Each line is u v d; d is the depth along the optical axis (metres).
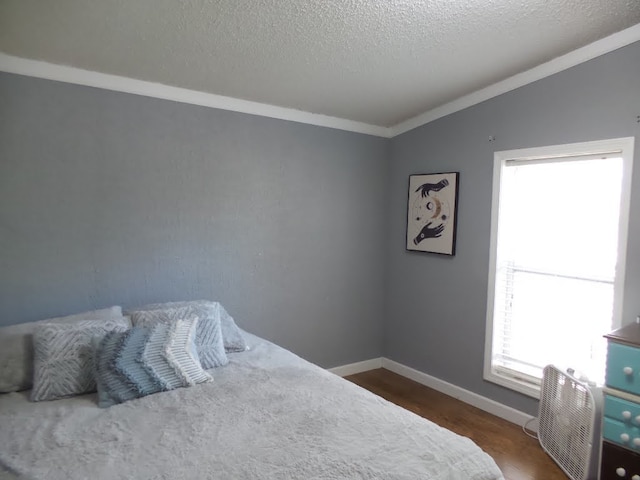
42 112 2.26
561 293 2.63
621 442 1.93
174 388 1.91
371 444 1.45
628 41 2.24
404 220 3.62
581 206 2.53
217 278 2.89
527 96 2.70
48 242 2.31
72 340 1.95
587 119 2.42
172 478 1.26
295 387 1.93
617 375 1.95
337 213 3.46
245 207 2.98
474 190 3.04
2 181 2.17
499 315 2.97
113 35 2.04
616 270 2.31
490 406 2.97
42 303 2.30
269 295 3.14
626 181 2.27
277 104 3.04
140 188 2.57
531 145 2.69
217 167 2.84
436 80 2.76
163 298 2.69
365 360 3.75
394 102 3.11
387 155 3.74
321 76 2.62
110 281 2.50
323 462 1.34
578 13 2.05
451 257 3.23
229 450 1.41
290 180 3.18
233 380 2.01
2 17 1.83
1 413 1.69
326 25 2.05
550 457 2.41
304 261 3.30
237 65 2.42
